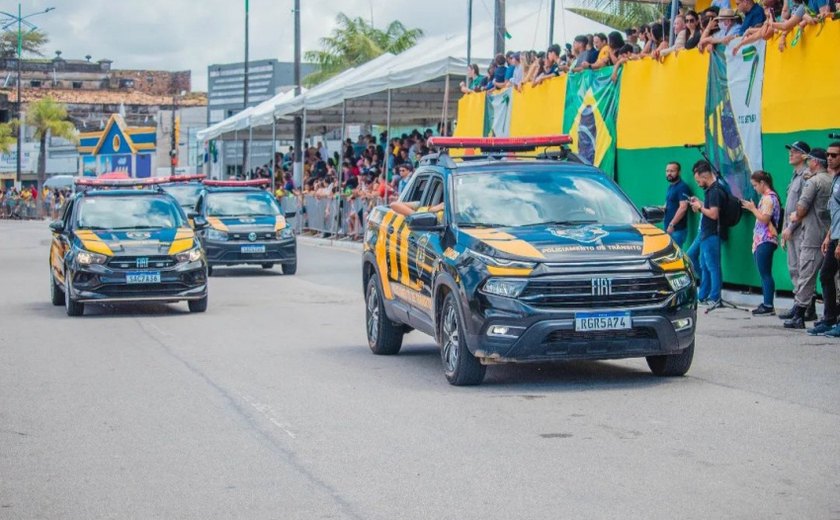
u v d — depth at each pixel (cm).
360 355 1155
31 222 6619
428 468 661
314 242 3466
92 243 1563
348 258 2761
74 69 11188
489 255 895
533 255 883
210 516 575
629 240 910
